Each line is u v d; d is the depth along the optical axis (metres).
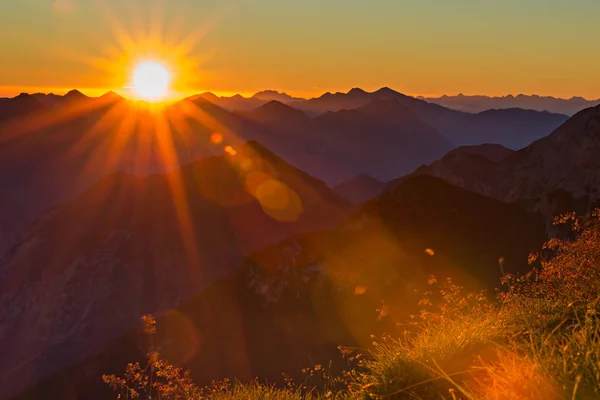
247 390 7.01
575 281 5.16
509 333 4.69
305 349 51.59
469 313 5.52
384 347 5.27
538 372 3.47
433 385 4.34
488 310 5.40
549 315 4.86
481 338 4.67
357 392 4.94
